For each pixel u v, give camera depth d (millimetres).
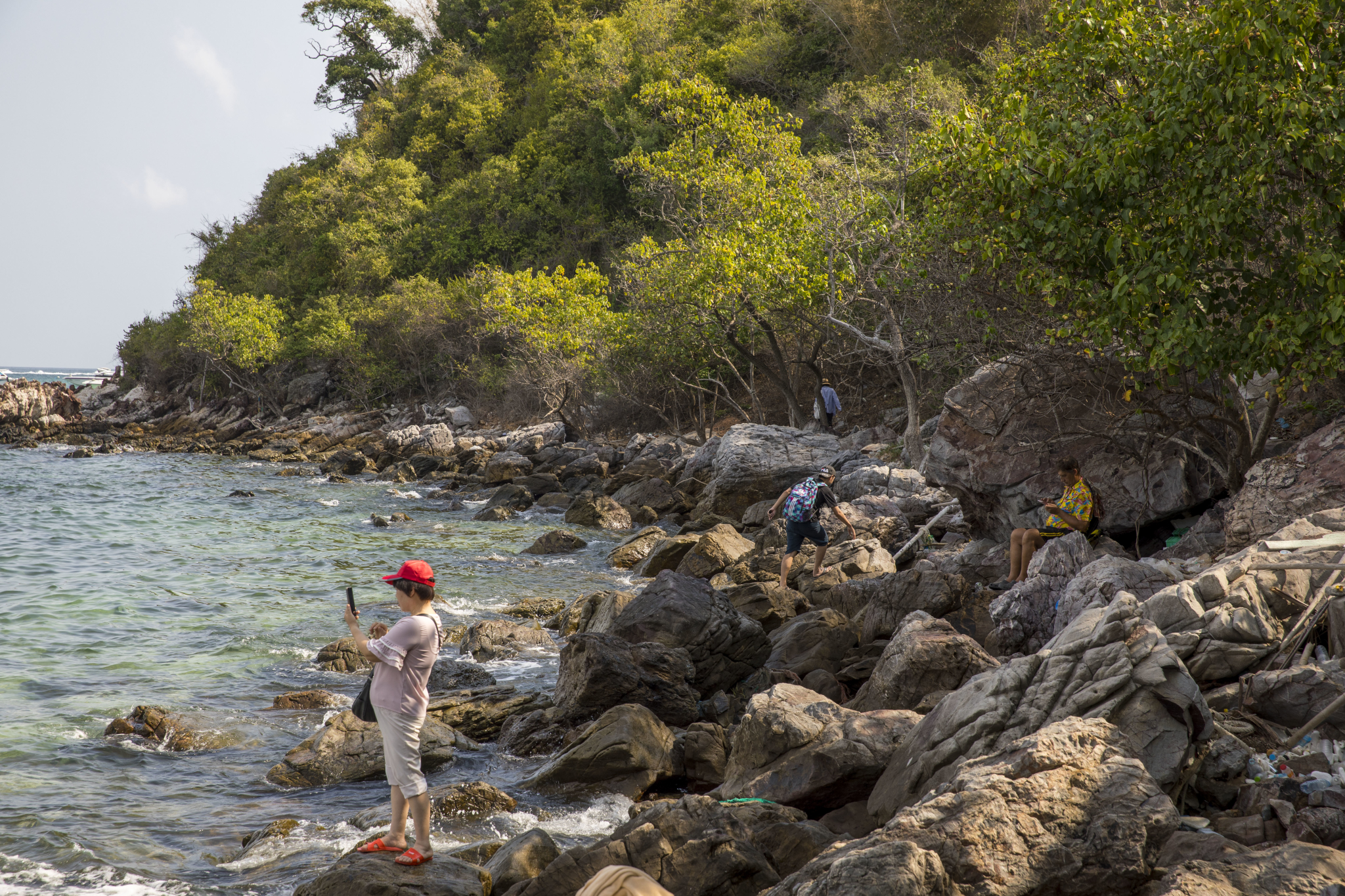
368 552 19703
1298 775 5133
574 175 56375
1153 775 4867
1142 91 9625
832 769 6129
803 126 40281
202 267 86562
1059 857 4215
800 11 48000
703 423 33781
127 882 5949
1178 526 11203
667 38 58688
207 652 11859
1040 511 11789
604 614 10828
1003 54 28500
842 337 26156
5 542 20938
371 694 5430
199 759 8219
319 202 76500
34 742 8461
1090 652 5379
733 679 9367
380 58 92125
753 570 13711
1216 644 6184
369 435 50281
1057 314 11047
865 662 9047
